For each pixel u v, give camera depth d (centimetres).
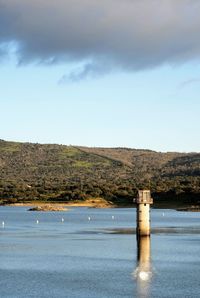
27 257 7781
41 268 6788
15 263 7206
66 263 7212
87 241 10144
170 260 7481
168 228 13762
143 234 10050
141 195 10025
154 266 6950
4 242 9925
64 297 5162
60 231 12875
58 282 5866
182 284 5769
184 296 5228
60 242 9931
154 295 5262
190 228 13762
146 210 10031
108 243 9719
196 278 6100
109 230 13238
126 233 12238
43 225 15275
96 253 8219
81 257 7788
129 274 6353
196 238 10738
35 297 5166
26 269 6706
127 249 8719
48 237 11081
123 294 5303
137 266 6950
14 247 9038
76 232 12575
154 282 5872
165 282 5875
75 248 8881
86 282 5862
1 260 7475
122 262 7300
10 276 6222
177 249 8706
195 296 5228
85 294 5291
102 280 5972
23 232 12500
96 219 18925
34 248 8888
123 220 18250
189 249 8700
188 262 7294
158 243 9669
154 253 8212
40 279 6028
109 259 7581
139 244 9488
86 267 6862
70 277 6159
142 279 6047
